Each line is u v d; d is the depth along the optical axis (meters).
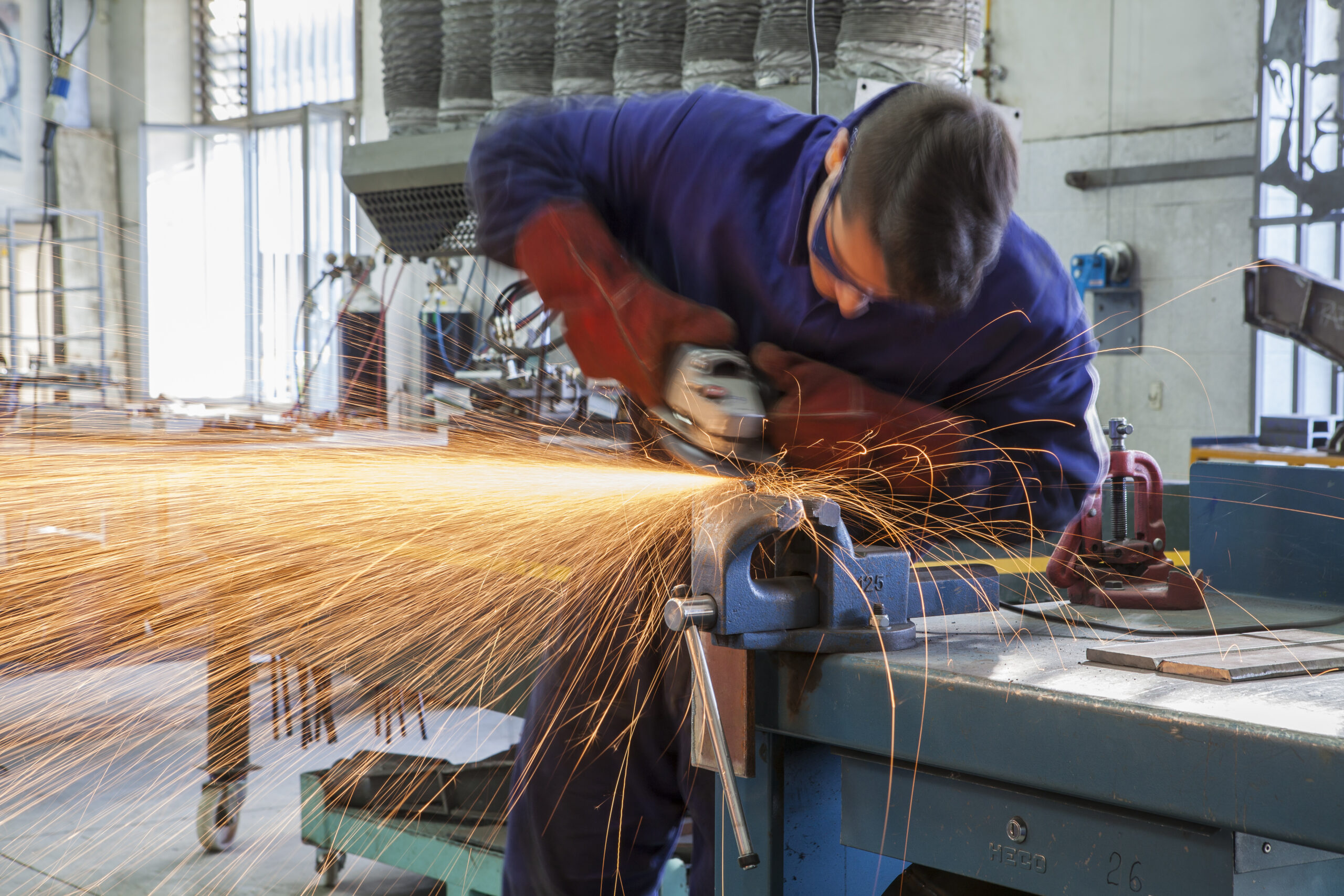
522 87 2.49
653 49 2.33
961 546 1.50
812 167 1.44
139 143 7.96
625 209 1.67
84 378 5.87
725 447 1.12
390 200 2.73
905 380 1.49
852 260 1.21
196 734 3.60
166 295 7.72
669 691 1.57
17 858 2.76
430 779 2.48
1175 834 0.88
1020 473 1.47
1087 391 1.50
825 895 1.20
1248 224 4.68
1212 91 4.71
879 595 1.13
